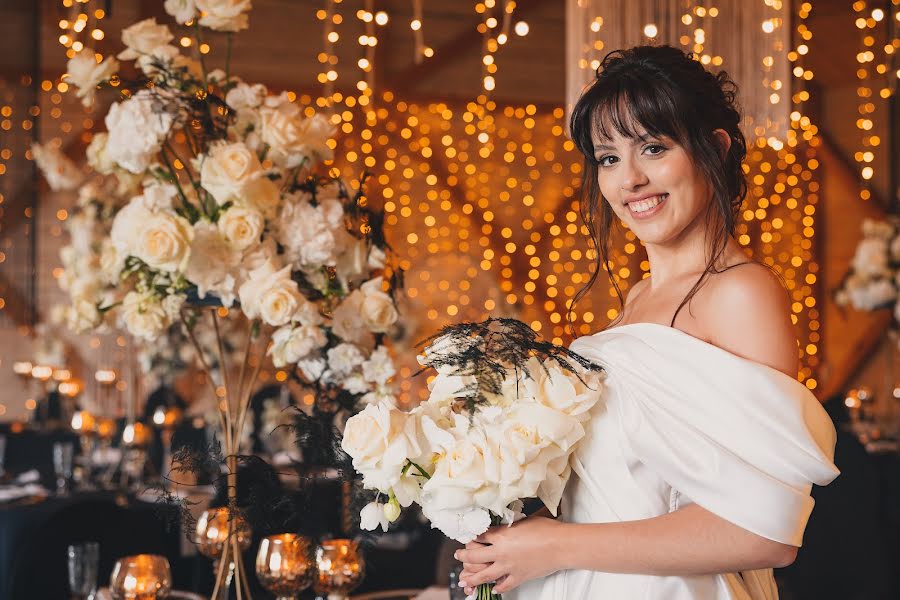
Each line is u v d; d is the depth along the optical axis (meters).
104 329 2.25
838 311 10.02
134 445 4.93
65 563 3.02
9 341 8.75
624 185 1.66
